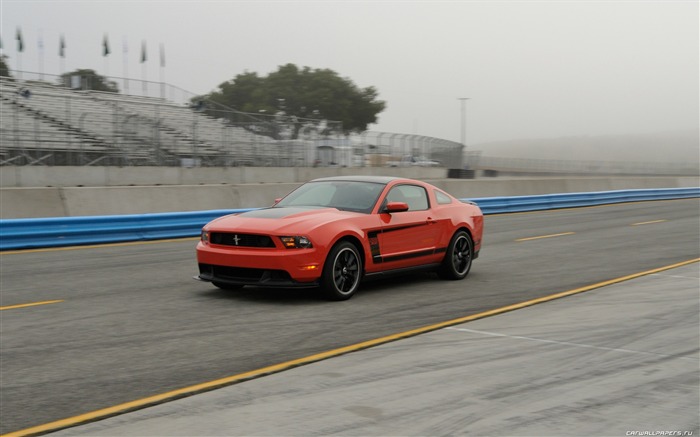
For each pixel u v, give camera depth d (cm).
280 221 769
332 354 560
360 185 873
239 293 834
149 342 602
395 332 642
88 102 3108
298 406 436
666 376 506
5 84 3180
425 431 395
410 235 864
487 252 1276
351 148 3372
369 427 401
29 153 2536
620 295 839
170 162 2898
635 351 577
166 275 977
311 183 910
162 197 1895
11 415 421
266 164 3183
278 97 8488
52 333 634
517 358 551
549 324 678
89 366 529
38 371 515
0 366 528
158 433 391
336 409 430
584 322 688
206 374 507
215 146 3134
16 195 1589
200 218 1566
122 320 688
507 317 712
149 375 505
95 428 398
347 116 8706
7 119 2691
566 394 463
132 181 2589
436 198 932
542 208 2502
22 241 1276
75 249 1287
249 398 451
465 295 837
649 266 1098
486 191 2827
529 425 407
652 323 684
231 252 762
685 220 2014
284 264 740
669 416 424
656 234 1619
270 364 534
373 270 821
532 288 891
